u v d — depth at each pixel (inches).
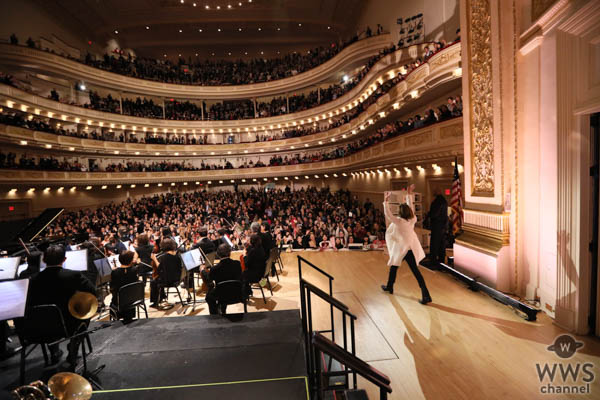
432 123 399.9
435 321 187.3
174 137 1151.0
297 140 1059.9
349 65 859.4
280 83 1105.4
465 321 185.3
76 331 125.5
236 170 1118.4
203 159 1197.7
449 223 392.8
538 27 189.9
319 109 985.5
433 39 550.0
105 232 572.4
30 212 756.6
